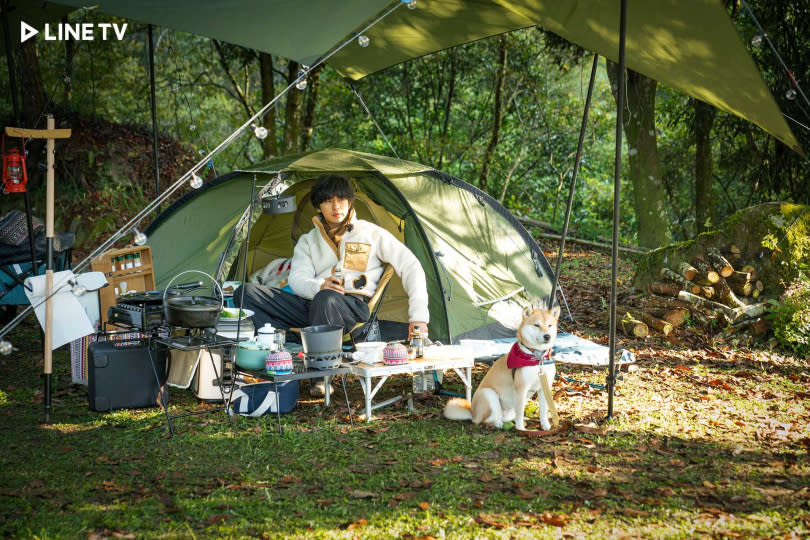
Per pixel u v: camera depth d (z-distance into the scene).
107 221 10.85
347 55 7.40
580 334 6.40
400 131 15.12
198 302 4.03
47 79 13.24
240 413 4.19
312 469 3.35
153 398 4.36
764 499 2.99
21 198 10.91
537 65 15.02
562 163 15.48
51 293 4.11
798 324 5.86
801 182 10.16
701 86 4.57
